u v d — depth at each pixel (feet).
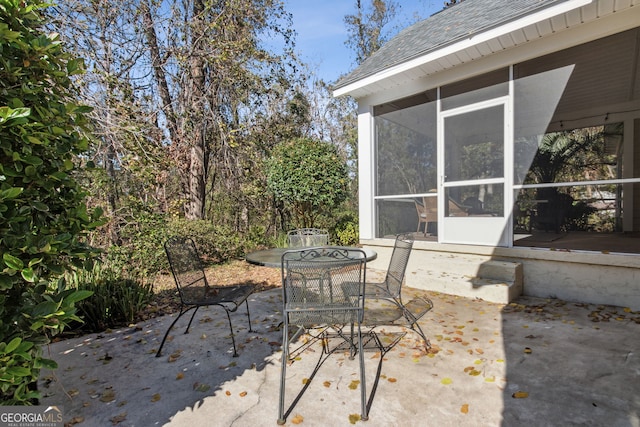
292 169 23.61
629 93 19.60
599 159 22.02
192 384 7.64
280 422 6.17
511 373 7.71
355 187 43.65
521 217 16.85
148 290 13.97
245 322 11.62
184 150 27.43
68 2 18.58
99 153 19.31
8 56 4.50
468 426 5.96
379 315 11.92
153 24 23.90
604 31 12.42
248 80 28.55
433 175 17.46
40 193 4.87
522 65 14.66
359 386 7.34
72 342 10.09
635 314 11.16
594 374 7.54
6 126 4.11
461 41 14.34
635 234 18.71
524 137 15.08
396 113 19.10
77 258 5.11
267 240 27.76
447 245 16.44
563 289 13.12
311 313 7.60
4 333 4.15
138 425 6.23
